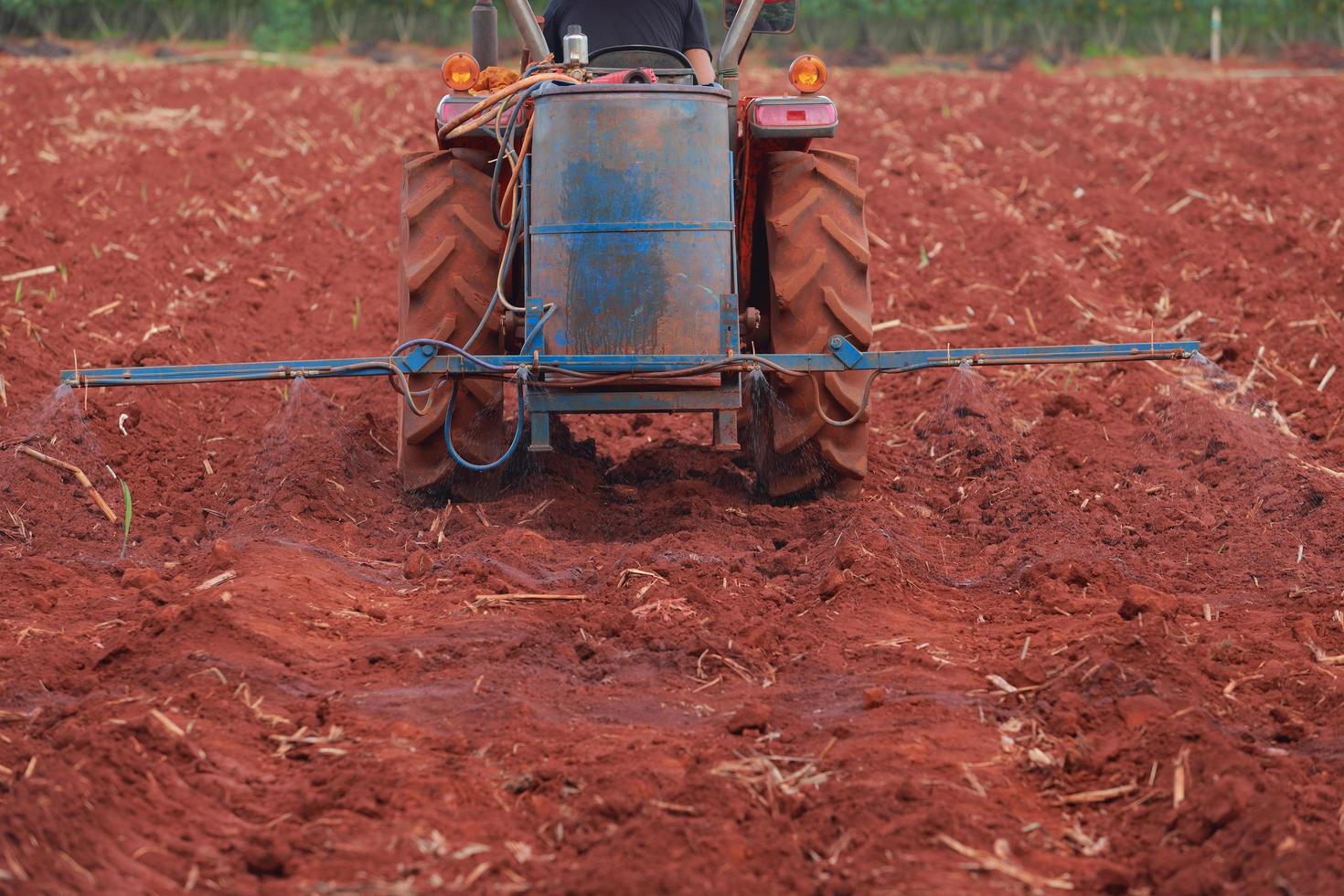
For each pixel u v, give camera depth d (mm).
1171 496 17062
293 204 31922
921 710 10906
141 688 11180
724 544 15070
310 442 17781
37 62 51531
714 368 14281
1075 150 38000
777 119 15453
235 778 9906
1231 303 25672
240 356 22750
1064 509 16281
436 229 15906
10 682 11367
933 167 35188
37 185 31328
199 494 17062
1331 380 21484
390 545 15242
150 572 13891
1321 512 15727
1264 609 13469
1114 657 11469
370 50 68938
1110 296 26312
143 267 26406
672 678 11797
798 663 12078
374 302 25641
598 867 8539
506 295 15648
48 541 15320
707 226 14383
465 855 8891
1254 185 32938
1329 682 11445
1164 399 20312
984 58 69188
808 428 15648
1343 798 9578
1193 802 9352
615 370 14352
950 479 17719
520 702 11039
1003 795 9711
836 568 14047
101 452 18000
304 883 8594
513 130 14883
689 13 16781
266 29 68062
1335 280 26469
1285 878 8461
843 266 15516
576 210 14297
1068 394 20344
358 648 12203
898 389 21672
